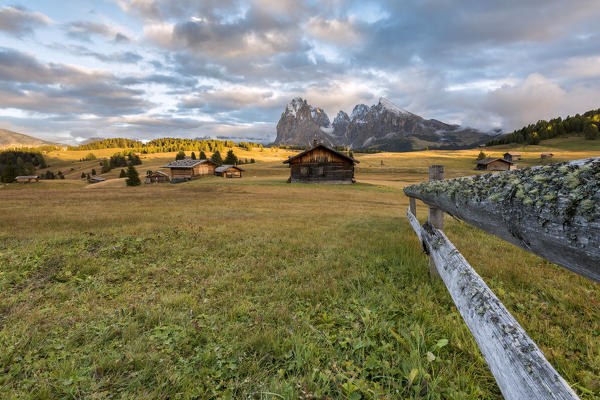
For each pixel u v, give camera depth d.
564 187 0.84
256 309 2.97
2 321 2.70
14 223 8.35
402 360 1.96
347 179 32.91
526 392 0.95
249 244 5.98
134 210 12.42
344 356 2.07
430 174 3.54
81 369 1.95
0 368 1.98
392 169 72.50
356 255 5.00
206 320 2.71
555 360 1.91
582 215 0.71
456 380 1.76
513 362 1.06
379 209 13.76
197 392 1.76
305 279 3.86
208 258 5.04
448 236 6.12
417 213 11.88
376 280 3.66
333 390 1.75
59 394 1.73
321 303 3.06
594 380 1.71
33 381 1.83
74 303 3.17
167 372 1.91
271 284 3.67
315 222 9.25
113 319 2.73
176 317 2.74
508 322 1.24
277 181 36.44
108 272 4.28
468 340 2.15
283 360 2.10
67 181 90.69
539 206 0.93
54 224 8.20
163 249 5.54
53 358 2.09
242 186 29.55
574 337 2.23
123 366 1.98
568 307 2.75
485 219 1.46
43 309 2.98
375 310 2.76
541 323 2.43
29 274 4.11
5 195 21.94
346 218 10.30
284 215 11.16
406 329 2.38
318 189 26.47
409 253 4.75
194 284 3.78
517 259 4.32
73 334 2.45
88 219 9.20
